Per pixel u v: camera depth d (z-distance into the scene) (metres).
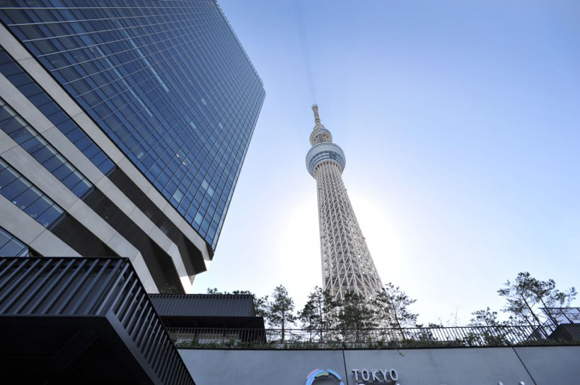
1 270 8.68
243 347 19.81
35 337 7.55
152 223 41.56
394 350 19.03
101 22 51.00
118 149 40.41
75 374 8.77
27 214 27.50
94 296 7.88
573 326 21.47
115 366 8.57
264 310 31.06
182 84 66.94
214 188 59.88
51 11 41.25
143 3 67.19
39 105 32.97
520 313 27.95
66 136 34.28
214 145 68.00
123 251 35.78
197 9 96.06
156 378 9.12
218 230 55.69
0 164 27.12
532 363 18.45
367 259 75.62
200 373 18.17
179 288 44.94
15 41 33.91
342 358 18.66
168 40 70.81
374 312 28.73
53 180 30.97
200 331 25.52
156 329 9.98
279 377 17.88
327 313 29.83
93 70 43.31
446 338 21.44
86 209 33.28
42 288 8.18
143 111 49.59
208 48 90.69
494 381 17.61
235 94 95.94
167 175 47.75
